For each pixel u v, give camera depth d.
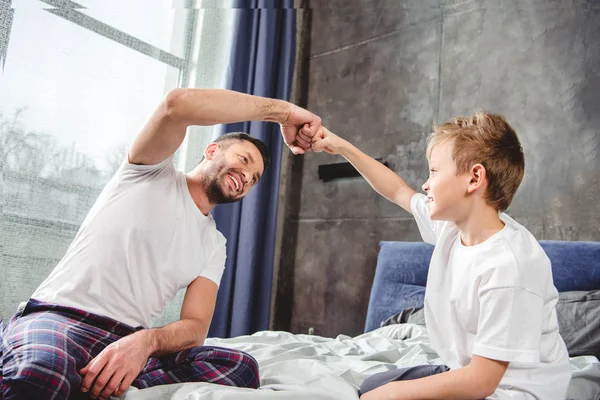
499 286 0.95
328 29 3.60
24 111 2.33
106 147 2.60
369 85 3.30
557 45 2.55
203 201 1.45
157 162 1.30
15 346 1.00
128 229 1.26
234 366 1.16
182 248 1.34
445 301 1.13
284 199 3.60
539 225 2.49
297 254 3.46
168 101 1.16
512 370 1.00
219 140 1.50
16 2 2.32
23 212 2.31
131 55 2.75
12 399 0.90
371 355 1.80
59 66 2.46
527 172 2.57
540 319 0.94
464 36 2.90
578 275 2.17
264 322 3.15
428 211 1.32
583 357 1.81
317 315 3.27
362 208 3.17
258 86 3.21
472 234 1.09
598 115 2.38
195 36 3.07
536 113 2.58
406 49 3.15
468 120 1.16
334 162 3.36
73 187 2.48
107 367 0.99
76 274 1.22
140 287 1.27
